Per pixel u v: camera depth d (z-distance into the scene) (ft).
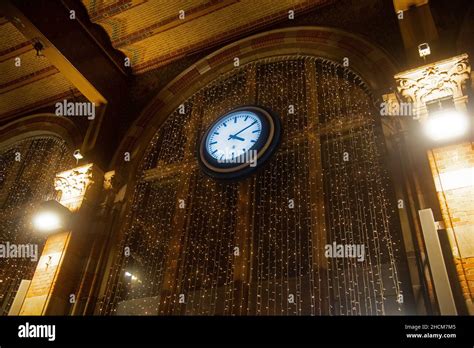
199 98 29.81
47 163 33.09
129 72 33.06
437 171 16.05
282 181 22.38
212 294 20.67
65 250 22.97
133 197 26.50
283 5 28.58
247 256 20.67
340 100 24.81
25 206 31.83
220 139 25.13
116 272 23.18
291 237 23.08
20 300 21.38
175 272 21.61
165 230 24.99
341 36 25.84
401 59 22.44
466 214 14.70
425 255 15.80
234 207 24.20
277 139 23.38
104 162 27.81
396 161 18.90
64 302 21.84
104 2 29.27
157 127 29.55
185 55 31.91
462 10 21.43
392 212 19.06
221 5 28.89
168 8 29.63
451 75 17.76
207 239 22.29
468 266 13.76
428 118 17.49
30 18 24.72
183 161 26.40
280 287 19.47
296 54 27.50
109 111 29.84
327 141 22.53
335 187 22.75
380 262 18.90
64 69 27.76
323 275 18.13
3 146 34.78
